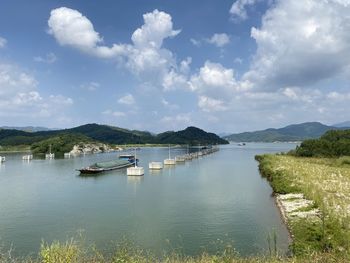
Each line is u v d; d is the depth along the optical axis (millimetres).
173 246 41438
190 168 147750
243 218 54406
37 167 156375
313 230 36344
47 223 54188
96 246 40781
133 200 73062
